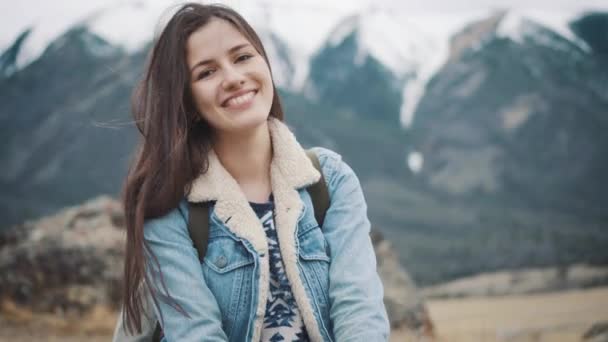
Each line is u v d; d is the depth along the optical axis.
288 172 2.11
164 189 2.05
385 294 7.11
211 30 2.06
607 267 13.35
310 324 2.00
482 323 8.98
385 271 7.34
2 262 7.14
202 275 2.03
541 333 7.96
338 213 2.13
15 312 6.95
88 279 7.11
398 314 7.02
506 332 8.07
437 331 7.72
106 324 6.95
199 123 2.18
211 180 2.08
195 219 2.07
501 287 12.98
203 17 2.08
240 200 2.06
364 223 2.15
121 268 7.19
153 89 2.09
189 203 2.09
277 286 2.04
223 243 2.04
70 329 6.87
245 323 2.01
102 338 6.72
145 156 2.08
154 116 2.08
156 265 2.03
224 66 2.05
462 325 8.90
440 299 12.80
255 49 2.10
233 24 2.08
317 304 2.02
